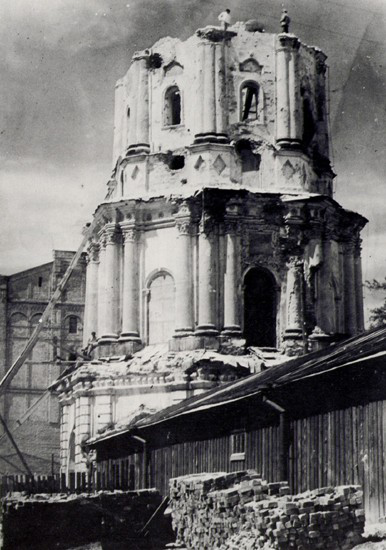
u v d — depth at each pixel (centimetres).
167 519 3183
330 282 5694
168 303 5622
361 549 2131
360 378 2445
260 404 2892
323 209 5641
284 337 5534
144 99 5847
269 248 5603
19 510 3167
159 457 3828
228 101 5744
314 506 2219
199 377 5238
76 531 3200
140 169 5769
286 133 5756
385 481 2353
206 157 5656
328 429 2594
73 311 7950
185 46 5809
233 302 5484
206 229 5522
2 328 7869
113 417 5422
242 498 2514
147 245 5694
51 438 7669
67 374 6078
